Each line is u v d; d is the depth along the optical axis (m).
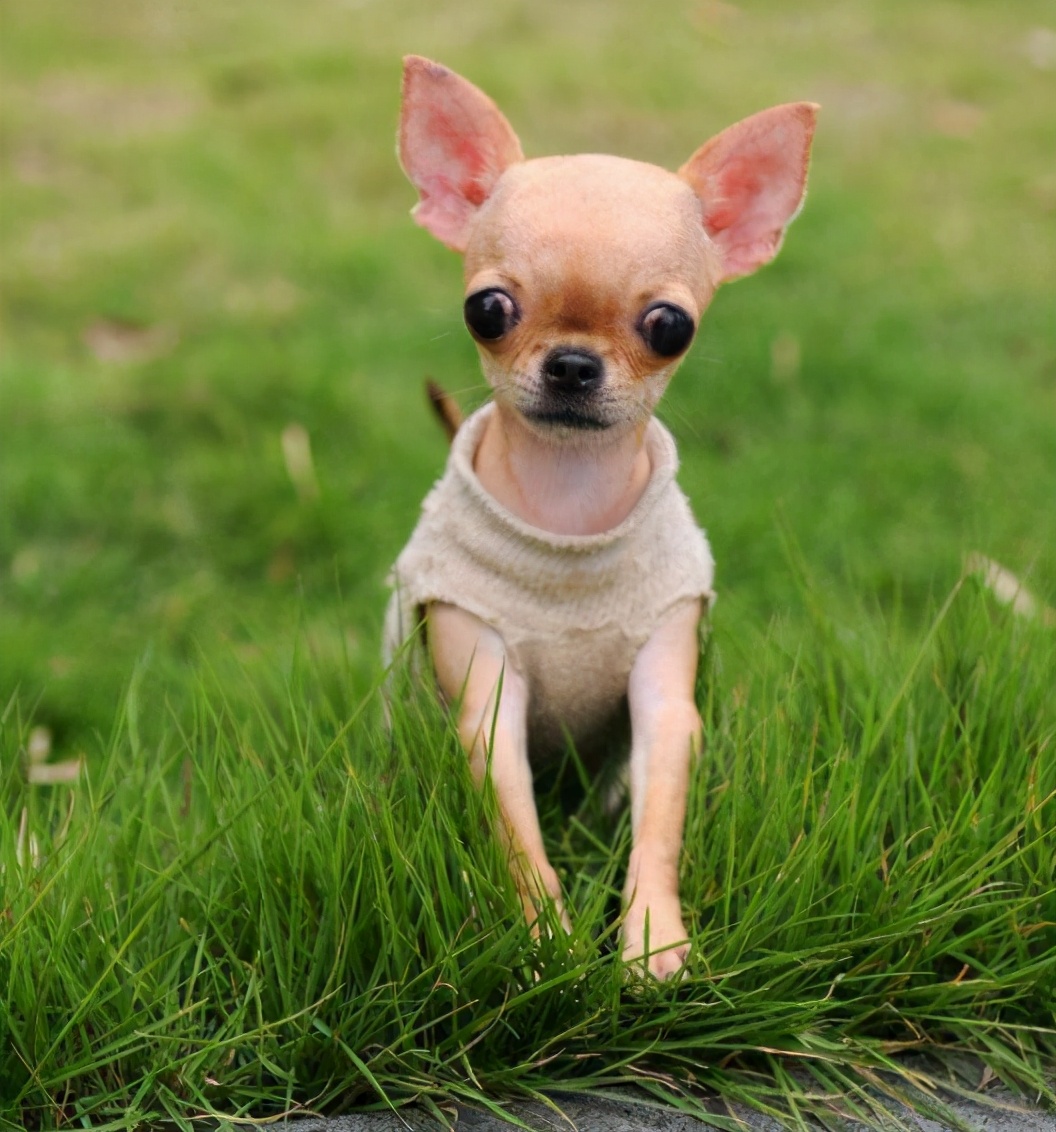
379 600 1.23
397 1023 0.86
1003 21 3.03
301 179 2.17
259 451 1.44
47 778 1.05
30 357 1.65
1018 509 1.35
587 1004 0.86
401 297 1.82
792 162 0.93
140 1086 0.85
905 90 2.60
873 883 0.90
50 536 1.34
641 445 0.93
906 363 1.62
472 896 0.88
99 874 0.89
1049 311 1.81
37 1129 0.84
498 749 0.91
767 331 1.68
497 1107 0.84
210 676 1.04
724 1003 0.86
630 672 0.93
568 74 2.55
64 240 1.95
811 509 1.36
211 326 1.74
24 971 0.85
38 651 1.21
